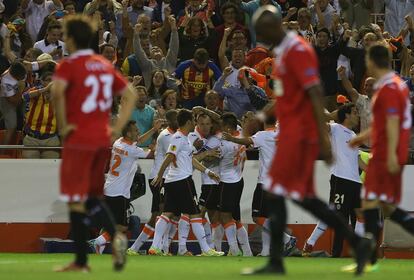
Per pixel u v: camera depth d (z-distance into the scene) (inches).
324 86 2356.1
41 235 2096.5
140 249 2031.3
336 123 1962.4
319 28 2508.6
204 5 2613.2
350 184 1937.7
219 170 1991.9
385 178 1186.6
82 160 1053.2
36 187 2096.5
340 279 1063.0
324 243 2129.7
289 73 1003.3
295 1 2751.0
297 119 1002.1
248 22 2583.7
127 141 1926.7
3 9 2544.3
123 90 1091.9
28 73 2252.7
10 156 2143.2
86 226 1098.7
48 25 2406.5
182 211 1908.2
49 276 1055.6
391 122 1148.5
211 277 1066.7
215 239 2025.1
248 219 2116.1
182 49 2469.2
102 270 1170.0
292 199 1043.3
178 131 1898.4
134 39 2321.6
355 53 2358.5
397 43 2491.4
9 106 2234.3
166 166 1886.1
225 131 1989.4
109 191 1918.1
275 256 1048.8
